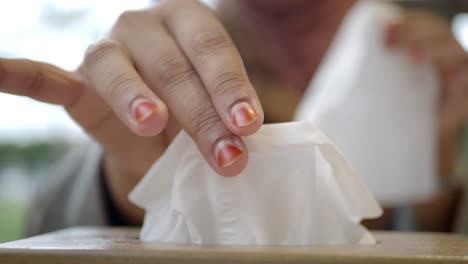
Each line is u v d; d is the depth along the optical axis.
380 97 0.73
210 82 0.46
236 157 0.44
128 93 0.46
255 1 0.95
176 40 0.50
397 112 0.72
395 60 0.74
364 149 0.71
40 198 0.77
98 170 0.69
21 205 1.06
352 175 0.47
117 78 0.47
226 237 0.46
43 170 1.09
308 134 0.46
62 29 1.06
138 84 0.46
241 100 0.45
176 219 0.47
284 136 0.46
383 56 0.74
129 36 0.51
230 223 0.46
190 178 0.47
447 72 0.79
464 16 0.93
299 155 0.46
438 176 0.83
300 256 0.39
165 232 0.47
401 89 0.73
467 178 0.93
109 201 0.70
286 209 0.46
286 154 0.46
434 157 0.74
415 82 0.74
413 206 0.82
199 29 0.49
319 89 0.77
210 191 0.46
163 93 0.48
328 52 0.89
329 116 0.72
